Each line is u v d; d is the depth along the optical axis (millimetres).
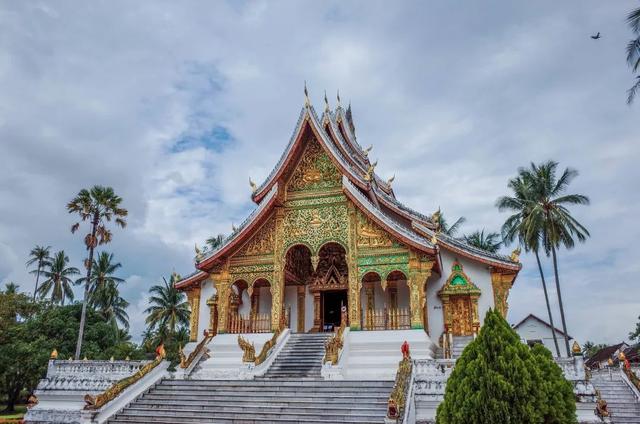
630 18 19891
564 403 10000
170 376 19000
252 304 25312
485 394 9797
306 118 24578
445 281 24438
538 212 33750
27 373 36531
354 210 23266
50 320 38844
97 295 55312
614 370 22453
